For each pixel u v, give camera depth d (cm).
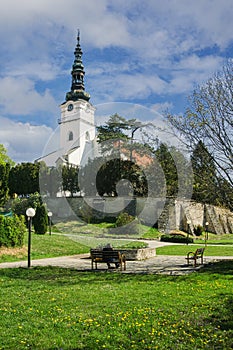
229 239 2884
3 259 1184
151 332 422
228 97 1088
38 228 1930
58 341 393
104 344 387
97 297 599
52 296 609
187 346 382
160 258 1305
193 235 2945
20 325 448
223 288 673
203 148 1055
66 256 1352
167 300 575
